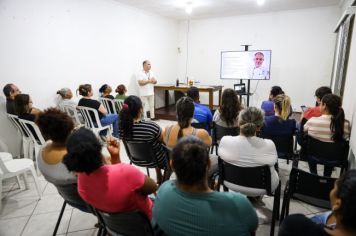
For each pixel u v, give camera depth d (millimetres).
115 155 1557
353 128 2465
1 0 3311
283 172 3072
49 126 1479
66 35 4234
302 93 6516
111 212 1177
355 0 3361
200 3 5504
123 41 5504
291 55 6461
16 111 2979
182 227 928
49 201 2469
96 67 4887
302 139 2621
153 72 6684
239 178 1816
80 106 3809
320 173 3072
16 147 3631
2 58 3398
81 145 1119
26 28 3637
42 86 3943
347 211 672
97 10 4773
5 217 2207
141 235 1201
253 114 1746
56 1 4008
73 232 2008
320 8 5930
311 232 751
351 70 2889
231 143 1776
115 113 4621
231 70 6656
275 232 1947
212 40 7312
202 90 5922
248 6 5824
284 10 6285
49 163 1503
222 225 903
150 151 2229
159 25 6715
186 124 2045
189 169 902
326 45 6035
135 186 1190
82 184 1202
